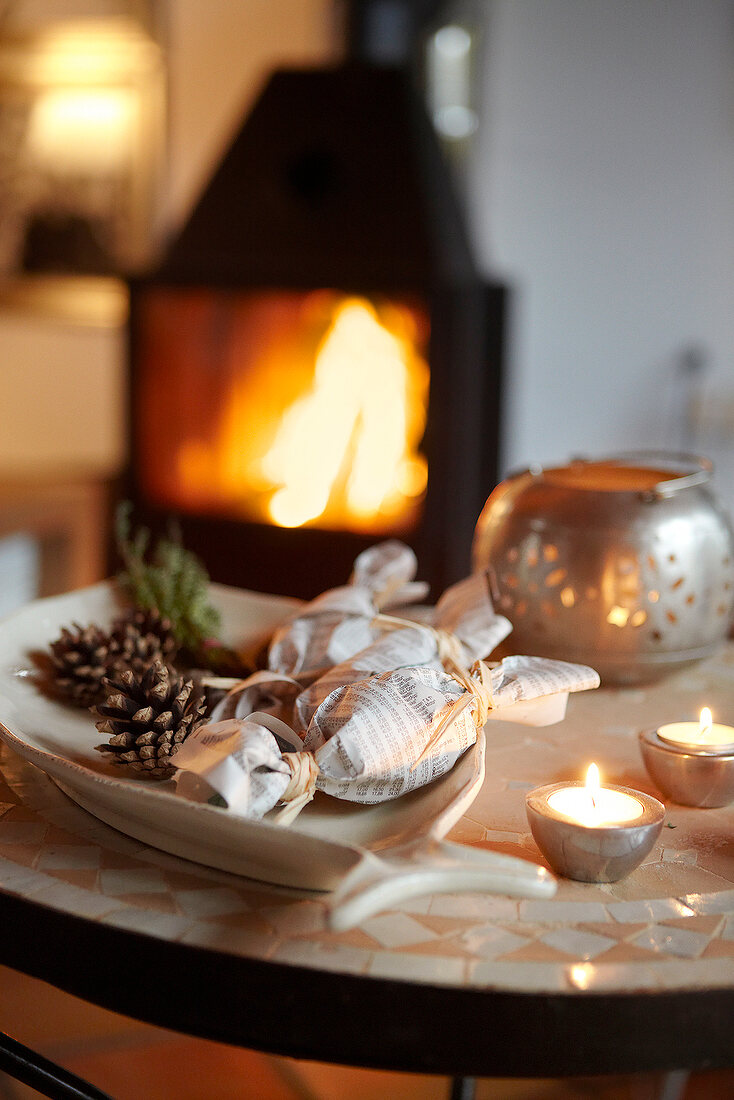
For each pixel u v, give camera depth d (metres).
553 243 2.67
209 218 2.10
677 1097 1.11
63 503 2.40
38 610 0.90
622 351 2.70
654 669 0.91
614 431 2.74
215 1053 1.24
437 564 1.97
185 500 2.13
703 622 0.90
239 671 0.90
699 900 0.69
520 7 2.55
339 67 2.10
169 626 0.88
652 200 2.61
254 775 0.68
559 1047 0.62
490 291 2.09
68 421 2.76
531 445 2.77
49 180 2.62
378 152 2.05
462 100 2.57
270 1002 0.63
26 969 0.68
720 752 0.76
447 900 0.68
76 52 2.54
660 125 2.57
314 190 2.06
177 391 2.10
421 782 0.73
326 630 0.86
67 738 0.81
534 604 0.90
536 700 0.77
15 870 0.70
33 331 2.72
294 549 2.04
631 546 0.88
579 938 0.65
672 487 0.90
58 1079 0.74
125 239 2.60
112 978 0.65
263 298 2.01
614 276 2.66
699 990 0.62
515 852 0.72
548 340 2.71
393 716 0.72
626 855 0.68
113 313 2.65
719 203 2.57
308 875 0.66
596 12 2.55
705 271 2.62
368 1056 0.63
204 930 0.65
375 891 0.59
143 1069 1.20
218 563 2.10
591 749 0.84
